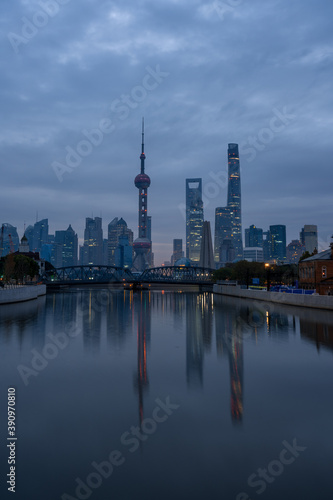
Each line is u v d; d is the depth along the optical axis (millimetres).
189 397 15711
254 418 13242
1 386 17500
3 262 117562
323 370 20156
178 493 8859
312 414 13609
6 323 42625
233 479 9406
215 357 23766
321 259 68500
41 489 8984
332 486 9078
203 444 11297
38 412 14000
